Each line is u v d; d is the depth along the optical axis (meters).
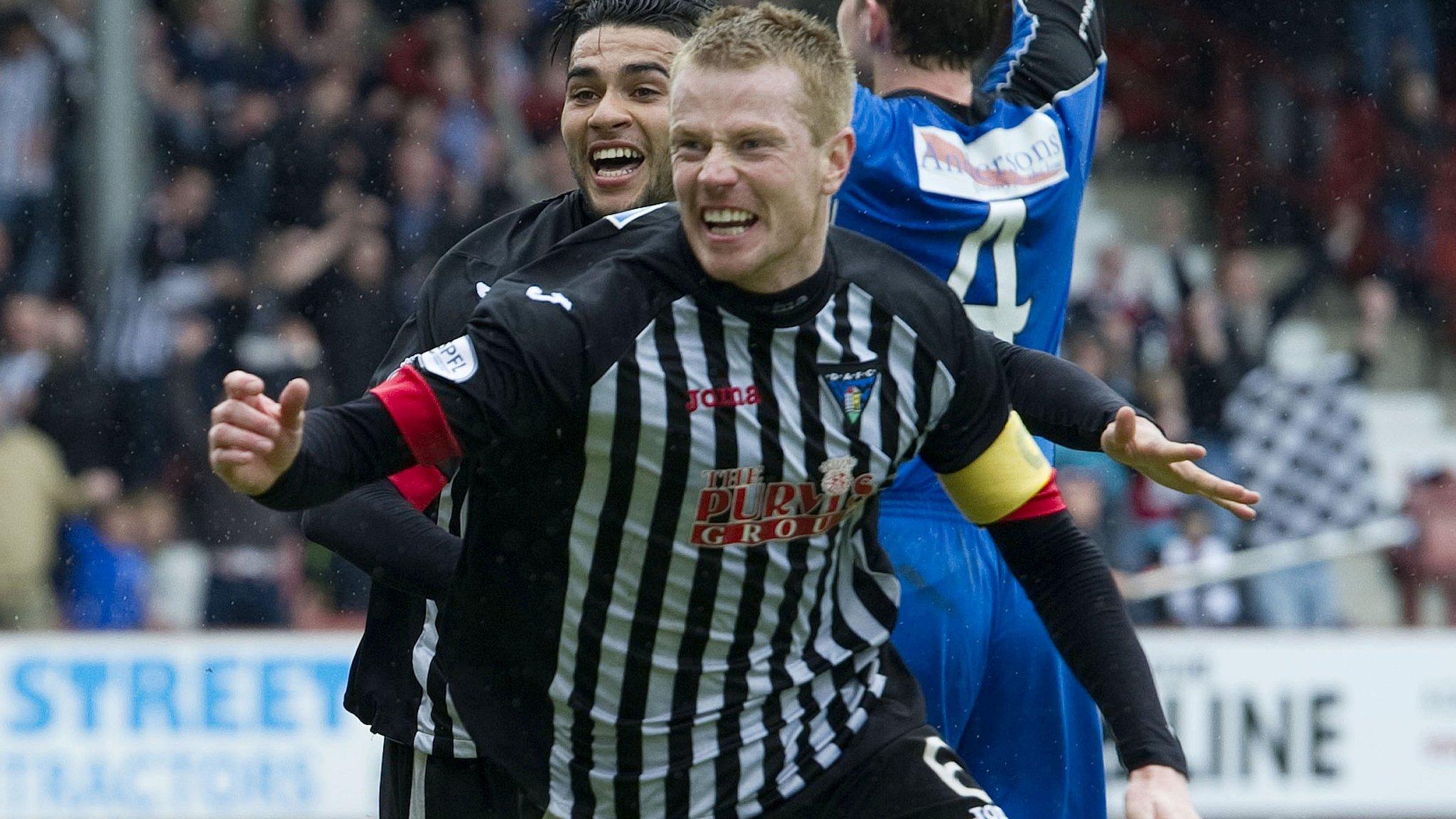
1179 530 18.05
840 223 7.68
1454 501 19.02
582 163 6.98
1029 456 6.06
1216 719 15.82
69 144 19.75
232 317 18.27
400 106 20.34
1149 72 25.19
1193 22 25.20
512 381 5.26
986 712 8.00
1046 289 8.20
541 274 5.64
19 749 14.89
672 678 5.86
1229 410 20.19
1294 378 20.08
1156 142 24.95
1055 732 7.97
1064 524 6.11
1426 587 18.92
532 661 5.89
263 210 19.27
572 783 6.01
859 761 6.10
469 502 5.82
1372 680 15.99
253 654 15.27
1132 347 20.61
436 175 20.14
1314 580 18.34
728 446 5.57
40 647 15.01
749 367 5.56
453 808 6.57
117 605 16.92
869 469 5.75
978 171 7.82
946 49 7.86
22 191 19.52
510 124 21.42
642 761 5.94
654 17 6.93
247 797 15.11
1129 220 24.14
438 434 5.21
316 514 6.46
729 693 5.92
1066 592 6.05
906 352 5.69
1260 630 16.05
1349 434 19.52
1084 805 8.14
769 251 5.38
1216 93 25.02
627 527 5.64
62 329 17.97
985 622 7.86
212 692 15.18
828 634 6.09
